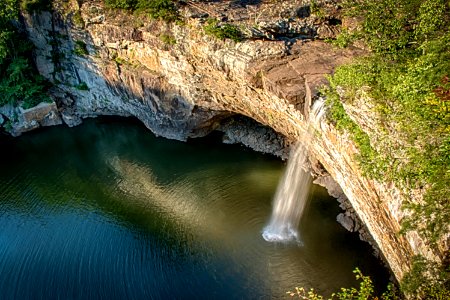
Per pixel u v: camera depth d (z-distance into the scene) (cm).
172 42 2820
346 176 1997
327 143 2062
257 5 2880
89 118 3819
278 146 3136
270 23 2503
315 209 2597
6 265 2422
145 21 2942
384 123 1569
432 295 1151
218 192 2830
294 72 2252
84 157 3359
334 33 2556
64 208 2841
